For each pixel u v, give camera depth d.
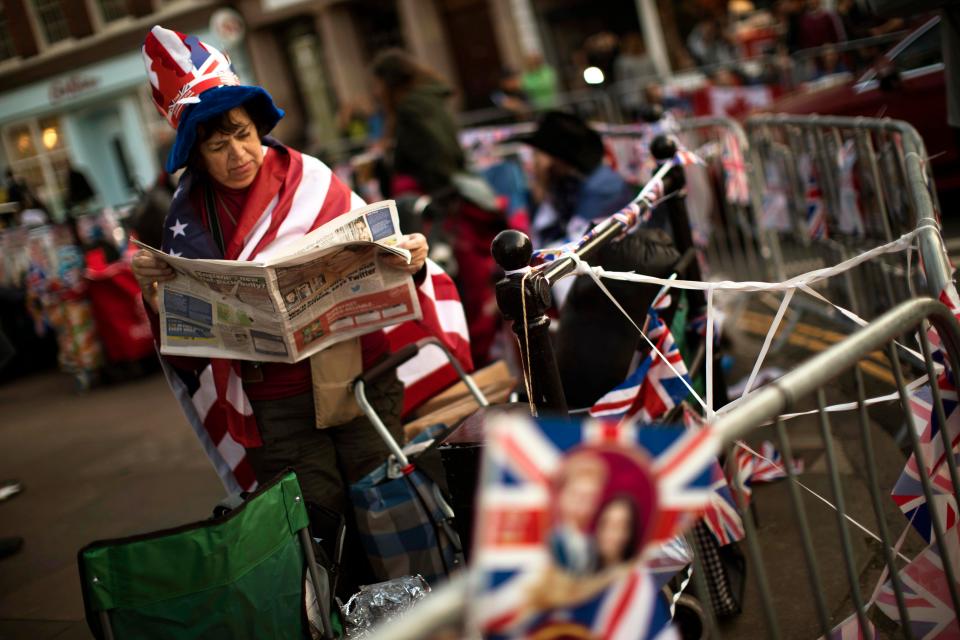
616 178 5.20
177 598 2.23
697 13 19.36
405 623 1.14
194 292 2.79
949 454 2.05
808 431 4.03
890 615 2.26
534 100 14.62
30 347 9.91
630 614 1.21
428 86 6.05
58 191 21.00
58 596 3.89
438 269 3.36
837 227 5.04
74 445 6.44
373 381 2.97
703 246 5.82
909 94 6.95
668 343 2.80
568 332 2.98
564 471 1.14
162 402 7.18
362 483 2.83
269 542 2.35
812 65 10.56
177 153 2.69
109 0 19.70
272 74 19.59
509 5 19.20
